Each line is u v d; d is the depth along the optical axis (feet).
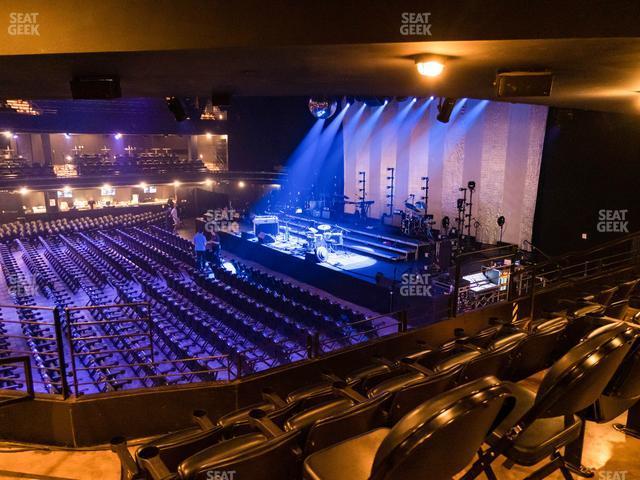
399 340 15.31
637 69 14.14
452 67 14.20
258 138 97.19
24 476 11.30
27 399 12.20
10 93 19.51
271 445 6.77
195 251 65.67
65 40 11.65
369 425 8.80
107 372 33.68
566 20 10.14
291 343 37.96
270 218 73.41
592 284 20.59
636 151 40.96
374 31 10.80
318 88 19.80
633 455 10.89
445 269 49.67
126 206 100.32
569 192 48.24
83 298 54.75
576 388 6.70
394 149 72.43
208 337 37.99
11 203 92.48
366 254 62.69
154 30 11.46
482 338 12.97
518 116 53.93
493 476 7.77
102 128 89.81
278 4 10.99
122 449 8.16
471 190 58.18
